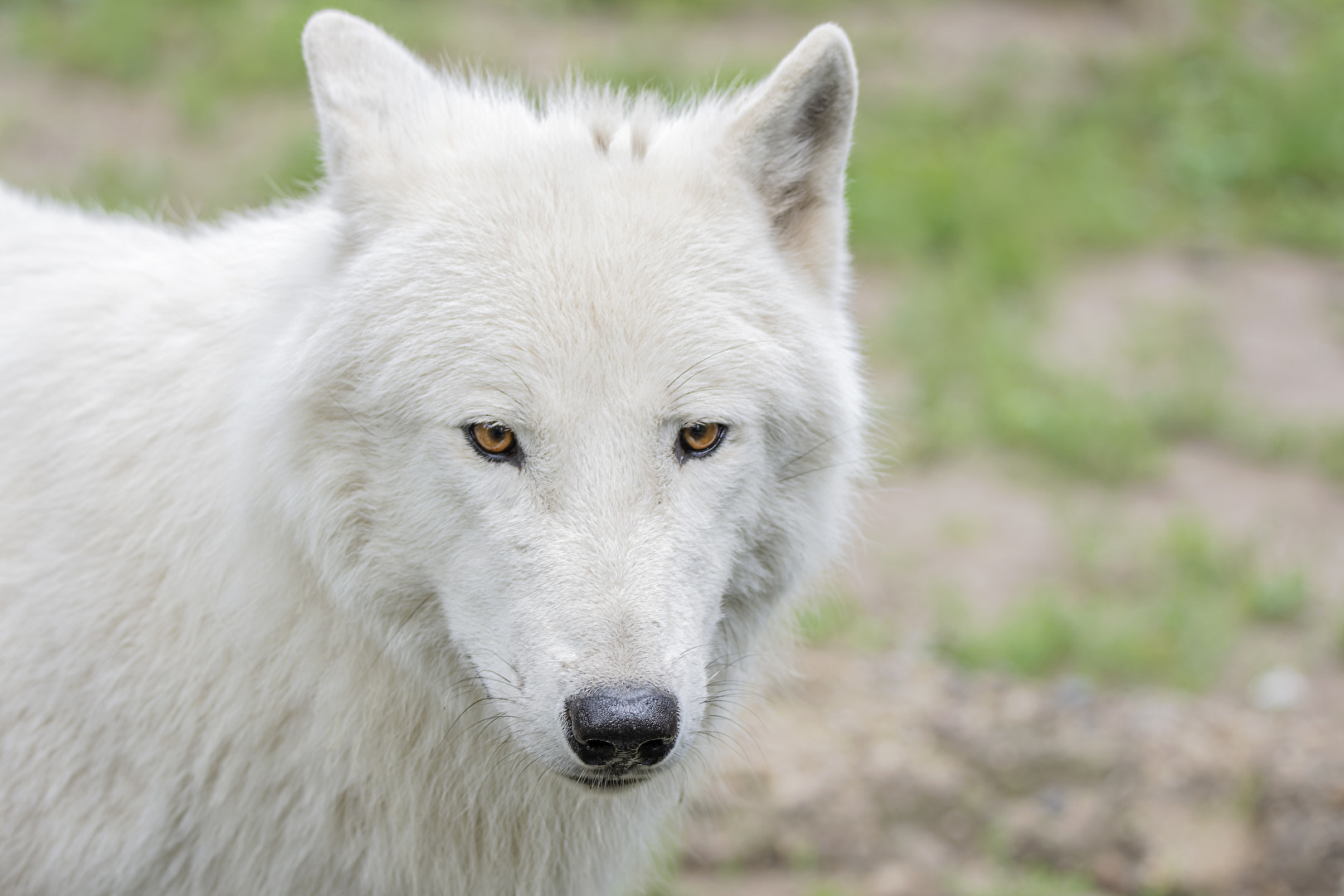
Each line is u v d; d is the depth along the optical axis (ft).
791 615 28.25
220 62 87.15
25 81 83.10
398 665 23.67
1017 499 60.95
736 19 105.19
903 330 72.08
